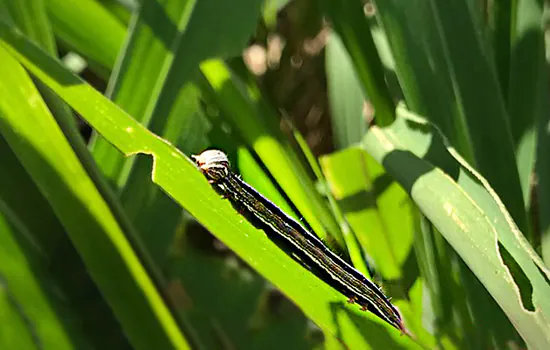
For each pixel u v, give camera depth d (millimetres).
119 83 90
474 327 105
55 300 75
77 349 76
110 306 74
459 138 103
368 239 100
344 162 96
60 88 66
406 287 102
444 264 105
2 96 67
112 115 68
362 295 84
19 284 74
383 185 98
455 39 99
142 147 69
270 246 76
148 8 90
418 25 99
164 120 93
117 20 101
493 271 71
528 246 73
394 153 87
